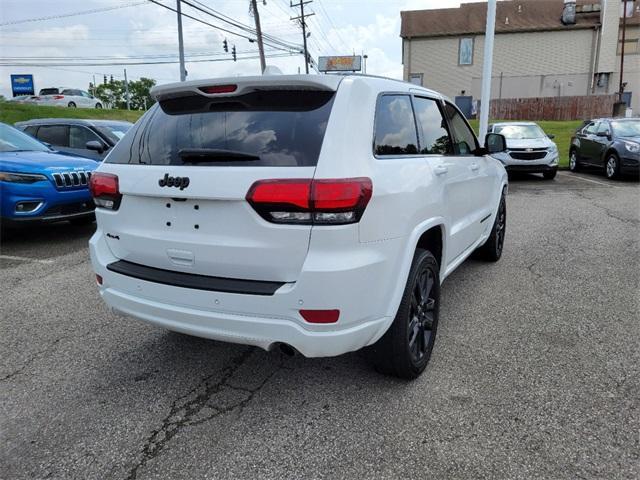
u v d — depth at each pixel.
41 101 32.31
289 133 2.48
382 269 2.56
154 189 2.64
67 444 2.55
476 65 36.53
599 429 2.60
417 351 3.11
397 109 3.09
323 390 3.01
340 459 2.41
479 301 4.48
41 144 7.61
